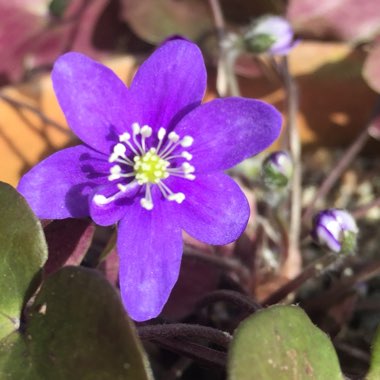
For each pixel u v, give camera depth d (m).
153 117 0.06
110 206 0.06
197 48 0.06
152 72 0.06
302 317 0.05
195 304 0.07
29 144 0.08
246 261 0.08
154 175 0.06
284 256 0.08
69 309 0.05
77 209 0.05
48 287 0.05
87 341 0.05
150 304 0.05
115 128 0.06
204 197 0.06
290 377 0.05
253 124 0.06
